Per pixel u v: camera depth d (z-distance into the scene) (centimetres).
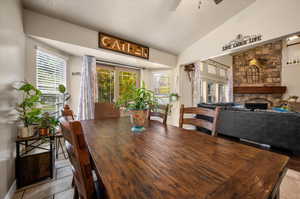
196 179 52
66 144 70
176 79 431
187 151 81
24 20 197
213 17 282
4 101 138
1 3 135
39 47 233
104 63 357
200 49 351
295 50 588
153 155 75
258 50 666
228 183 50
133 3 219
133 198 43
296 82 587
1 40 134
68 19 231
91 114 303
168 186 48
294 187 155
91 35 262
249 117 264
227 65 671
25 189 149
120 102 138
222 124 314
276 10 223
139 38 317
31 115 164
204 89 531
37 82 238
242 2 252
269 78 647
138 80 433
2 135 132
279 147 229
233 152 79
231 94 672
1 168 127
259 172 57
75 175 67
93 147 87
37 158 162
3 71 137
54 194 142
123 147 87
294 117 209
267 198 43
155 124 158
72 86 318
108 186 48
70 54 307
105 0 206
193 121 141
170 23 281
